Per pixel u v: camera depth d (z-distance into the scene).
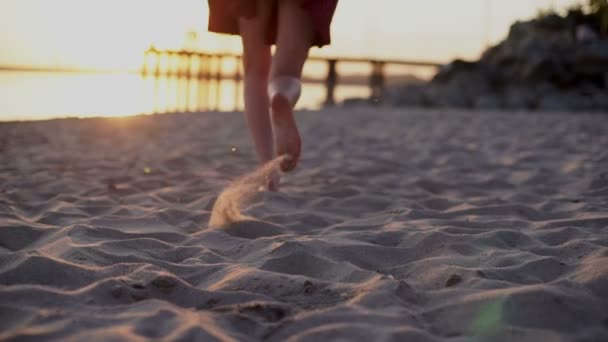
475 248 2.13
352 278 1.82
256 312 1.53
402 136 7.10
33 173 3.84
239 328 1.46
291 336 1.40
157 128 7.58
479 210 2.89
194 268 1.94
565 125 8.70
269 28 2.77
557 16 19.89
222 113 11.21
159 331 1.38
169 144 5.91
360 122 9.34
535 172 4.11
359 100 18.25
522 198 3.27
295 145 2.64
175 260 2.10
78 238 2.19
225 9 2.87
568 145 5.89
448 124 9.09
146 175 3.95
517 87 17.59
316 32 2.70
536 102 15.74
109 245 2.14
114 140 6.17
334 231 2.49
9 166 4.12
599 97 16.09
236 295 1.65
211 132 7.28
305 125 8.55
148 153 5.13
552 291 1.54
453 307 1.53
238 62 23.31
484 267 1.92
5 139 5.79
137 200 3.10
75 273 1.77
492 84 18.05
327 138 6.72
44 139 5.94
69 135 6.41
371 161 4.74
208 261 2.05
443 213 2.84
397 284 1.66
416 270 1.91
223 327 1.44
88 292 1.60
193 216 2.74
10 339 1.31
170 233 2.37
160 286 1.69
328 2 2.70
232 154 5.08
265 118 2.93
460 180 3.91
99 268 1.84
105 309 1.51
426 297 1.63
